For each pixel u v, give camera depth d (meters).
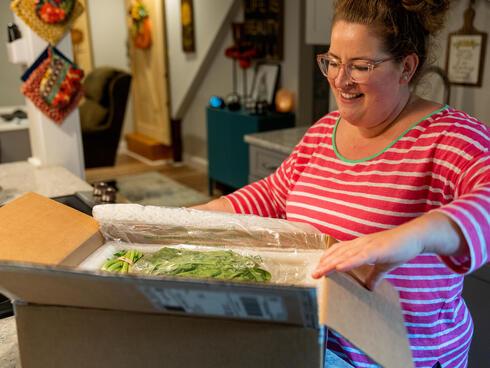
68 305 0.57
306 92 4.07
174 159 5.95
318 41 2.69
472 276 1.51
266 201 1.11
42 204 0.90
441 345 0.88
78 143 2.20
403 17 0.76
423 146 0.83
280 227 0.83
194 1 4.94
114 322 0.56
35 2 1.91
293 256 0.80
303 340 0.53
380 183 0.87
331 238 0.82
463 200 0.63
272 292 0.46
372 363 0.84
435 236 0.59
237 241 0.86
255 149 3.02
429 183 0.83
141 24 5.71
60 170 2.05
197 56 5.07
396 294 0.69
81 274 0.49
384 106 0.83
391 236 0.59
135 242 0.88
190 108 5.68
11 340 0.86
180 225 0.86
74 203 1.50
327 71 0.87
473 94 2.26
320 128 1.03
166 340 0.56
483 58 2.17
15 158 3.78
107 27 6.22
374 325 0.57
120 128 5.46
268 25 4.13
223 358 0.55
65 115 2.12
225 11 4.50
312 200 0.97
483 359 1.53
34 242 0.79
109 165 5.56
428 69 0.87
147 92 6.14
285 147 2.69
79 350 0.59
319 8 2.62
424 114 0.86
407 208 0.85
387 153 0.87
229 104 4.31
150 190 4.89
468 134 0.79
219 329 0.54
